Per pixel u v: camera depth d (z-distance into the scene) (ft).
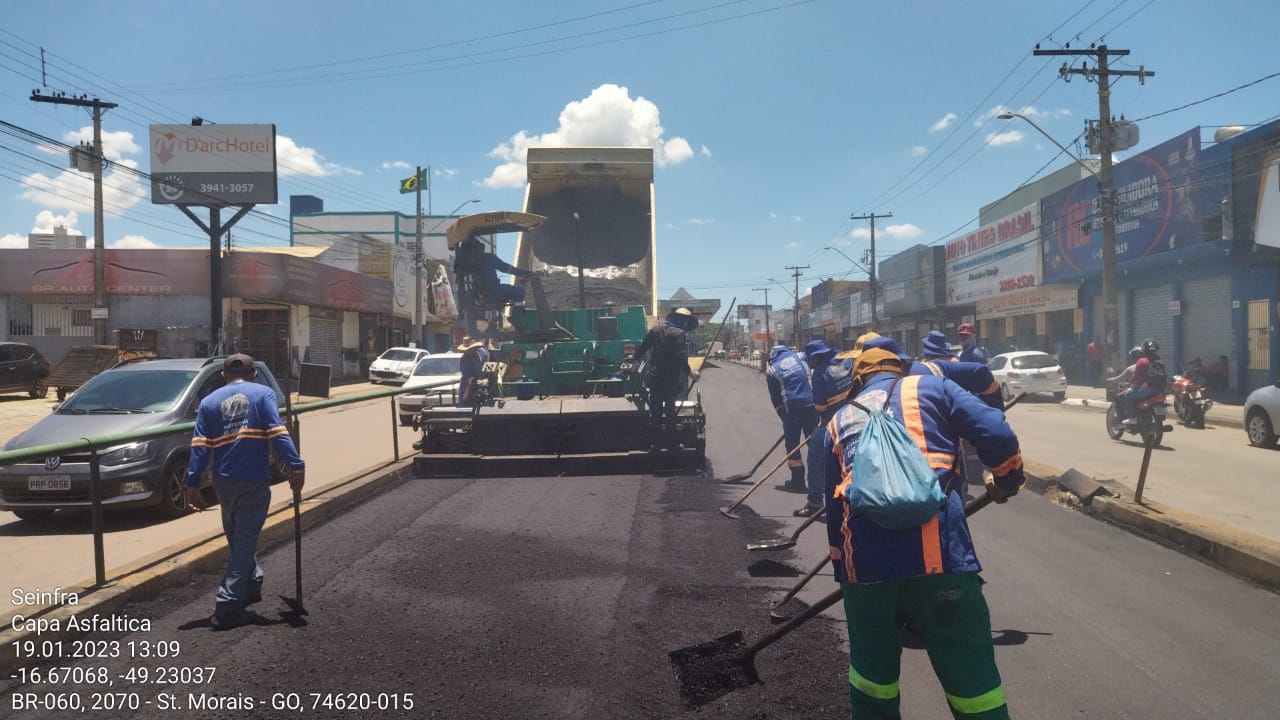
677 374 31.91
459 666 13.42
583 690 12.50
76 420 26.12
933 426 9.35
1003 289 116.37
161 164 103.71
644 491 28.66
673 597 16.85
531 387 35.99
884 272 180.24
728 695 12.21
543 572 18.65
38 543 22.50
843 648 13.94
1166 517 22.04
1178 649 14.19
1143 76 73.31
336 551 20.77
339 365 122.21
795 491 28.73
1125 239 83.56
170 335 100.78
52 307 102.27
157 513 27.02
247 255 99.96
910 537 8.58
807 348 24.88
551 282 44.24
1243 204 66.90
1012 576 18.57
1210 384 75.10
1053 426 55.01
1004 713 8.38
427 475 32.50
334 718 11.69
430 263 163.43
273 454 16.14
